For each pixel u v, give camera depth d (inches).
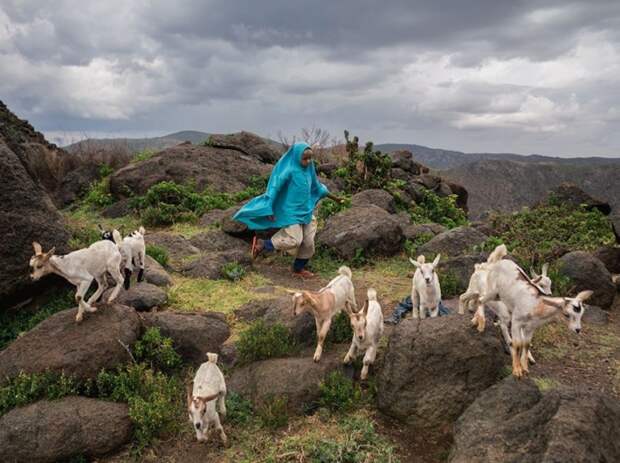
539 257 407.5
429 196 736.3
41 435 237.5
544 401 219.0
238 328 325.1
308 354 295.1
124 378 266.5
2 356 275.1
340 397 262.4
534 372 276.7
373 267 451.2
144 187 645.9
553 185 1628.9
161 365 290.7
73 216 613.0
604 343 311.9
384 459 227.8
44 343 275.7
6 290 347.6
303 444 237.3
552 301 225.8
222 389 246.8
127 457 245.1
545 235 527.2
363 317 265.1
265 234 492.4
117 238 323.9
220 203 599.8
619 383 270.8
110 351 274.1
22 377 258.2
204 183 663.1
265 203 416.5
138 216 579.8
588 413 206.4
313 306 274.7
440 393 248.8
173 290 366.0
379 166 698.8
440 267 391.2
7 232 354.9
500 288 245.0
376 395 266.5
